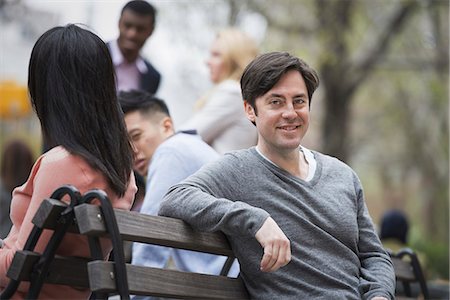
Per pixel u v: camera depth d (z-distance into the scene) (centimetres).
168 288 500
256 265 528
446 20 2714
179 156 652
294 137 538
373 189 4950
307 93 548
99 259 461
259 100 541
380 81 3453
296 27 2431
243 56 837
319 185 549
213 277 528
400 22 2566
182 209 513
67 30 506
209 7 2291
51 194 474
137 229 485
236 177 536
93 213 456
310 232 532
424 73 2997
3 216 955
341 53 2453
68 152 491
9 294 470
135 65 916
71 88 497
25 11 2512
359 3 2530
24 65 3022
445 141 3497
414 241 2247
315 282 526
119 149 504
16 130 2386
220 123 806
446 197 3756
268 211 532
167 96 2452
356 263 543
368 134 3803
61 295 497
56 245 468
